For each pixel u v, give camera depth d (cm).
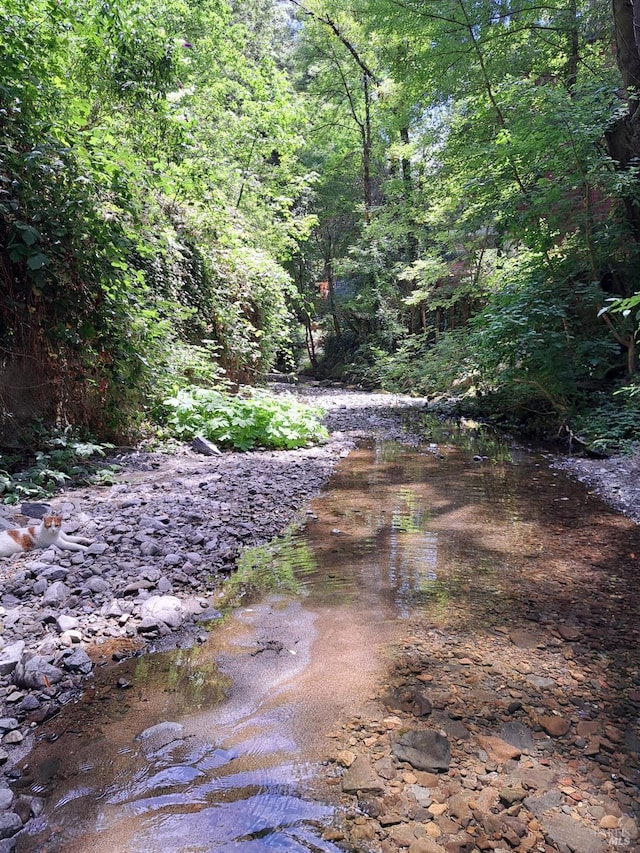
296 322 2303
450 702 203
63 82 570
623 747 181
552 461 671
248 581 312
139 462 568
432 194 1516
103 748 175
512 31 1055
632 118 829
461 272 1537
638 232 814
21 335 489
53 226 474
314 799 155
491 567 338
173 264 782
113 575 299
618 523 425
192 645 243
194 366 748
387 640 249
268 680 216
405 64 1316
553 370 793
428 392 1400
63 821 146
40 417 516
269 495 485
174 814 149
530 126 817
